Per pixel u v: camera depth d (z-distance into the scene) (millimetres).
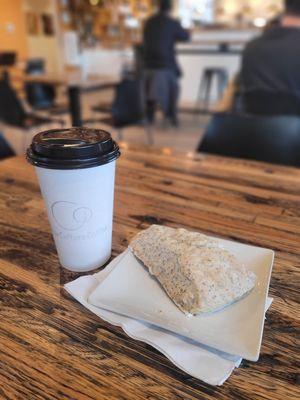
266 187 951
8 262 637
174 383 411
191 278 495
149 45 4172
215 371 414
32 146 524
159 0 4199
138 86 3273
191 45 5023
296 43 1938
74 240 570
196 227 746
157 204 854
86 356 448
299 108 2059
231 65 4902
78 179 513
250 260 586
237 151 1361
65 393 401
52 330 488
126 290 529
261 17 7930
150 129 4379
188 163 1138
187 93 5371
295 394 395
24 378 419
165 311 487
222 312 481
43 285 576
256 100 2168
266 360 436
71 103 3170
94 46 6582
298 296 544
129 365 435
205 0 8195
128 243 682
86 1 6828
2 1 6008
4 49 6219
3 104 3020
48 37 6352
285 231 728
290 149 1278
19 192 928
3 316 514
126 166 1111
